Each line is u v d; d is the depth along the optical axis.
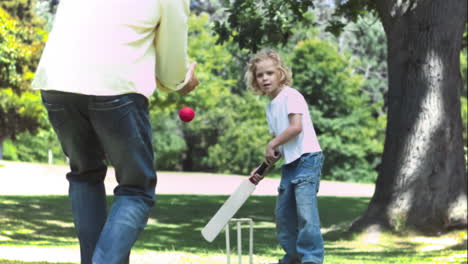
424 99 13.70
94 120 3.18
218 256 7.85
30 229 12.63
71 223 14.19
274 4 15.80
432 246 12.47
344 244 12.88
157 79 3.55
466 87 48.50
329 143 50.53
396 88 14.02
